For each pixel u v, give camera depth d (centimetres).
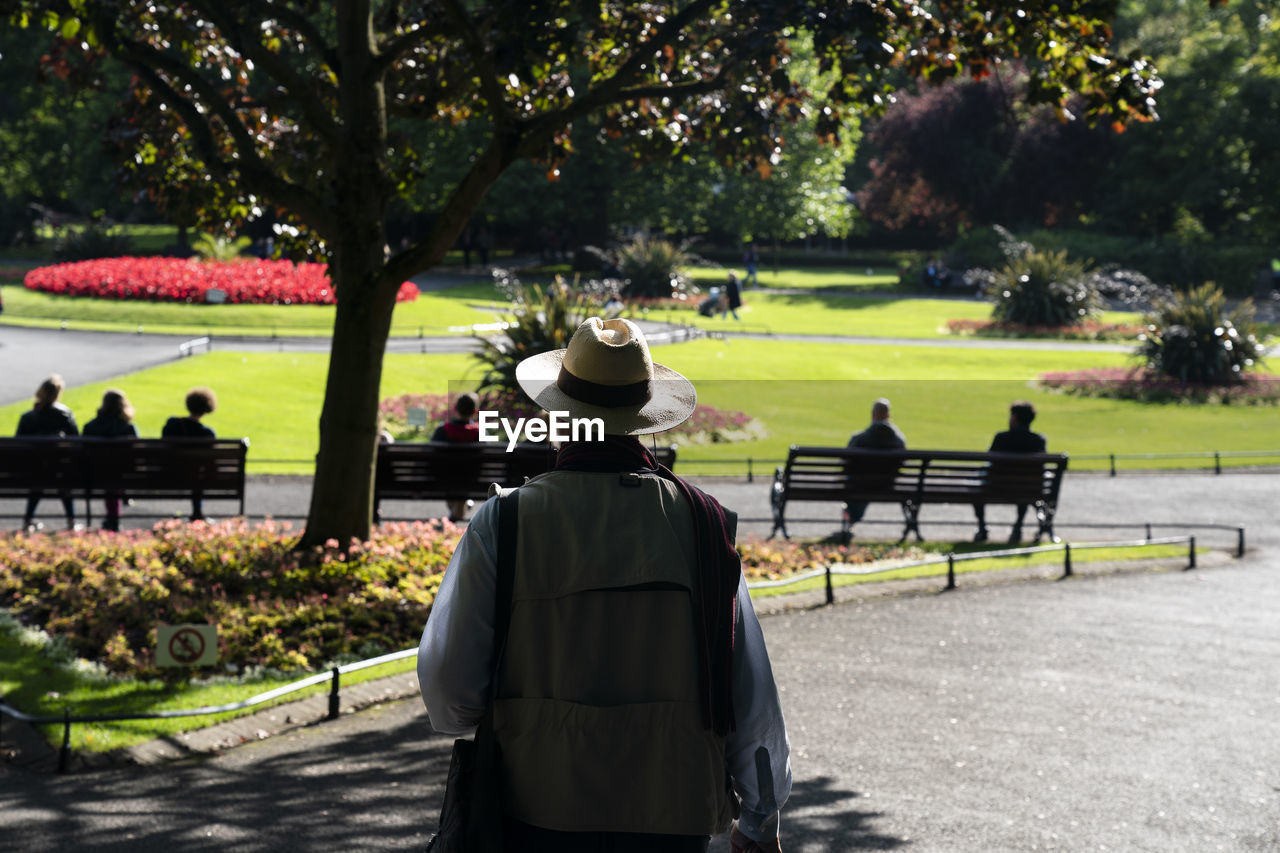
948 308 4453
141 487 1058
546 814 216
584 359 227
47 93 5306
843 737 584
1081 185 5900
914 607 887
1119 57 908
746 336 3297
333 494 885
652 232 6119
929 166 5844
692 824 218
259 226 5288
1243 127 5556
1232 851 447
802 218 5394
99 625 714
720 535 227
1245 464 1775
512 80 830
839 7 798
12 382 1895
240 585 813
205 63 1113
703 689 218
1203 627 835
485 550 218
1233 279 5197
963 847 448
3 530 1083
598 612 217
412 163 939
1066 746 572
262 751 557
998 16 897
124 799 487
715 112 1041
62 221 6231
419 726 595
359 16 868
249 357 2208
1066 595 944
